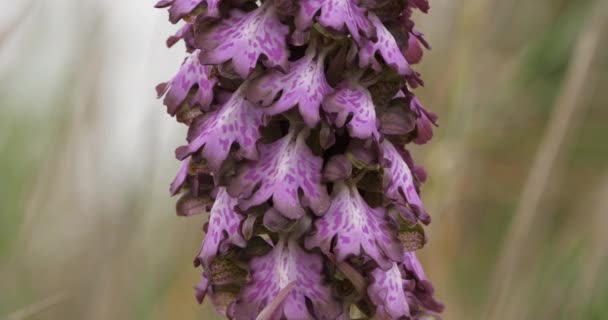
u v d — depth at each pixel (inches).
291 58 17.0
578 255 24.6
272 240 17.2
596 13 23.5
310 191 16.7
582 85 23.5
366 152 16.7
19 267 24.7
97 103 25.0
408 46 17.2
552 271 24.5
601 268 24.8
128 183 24.9
